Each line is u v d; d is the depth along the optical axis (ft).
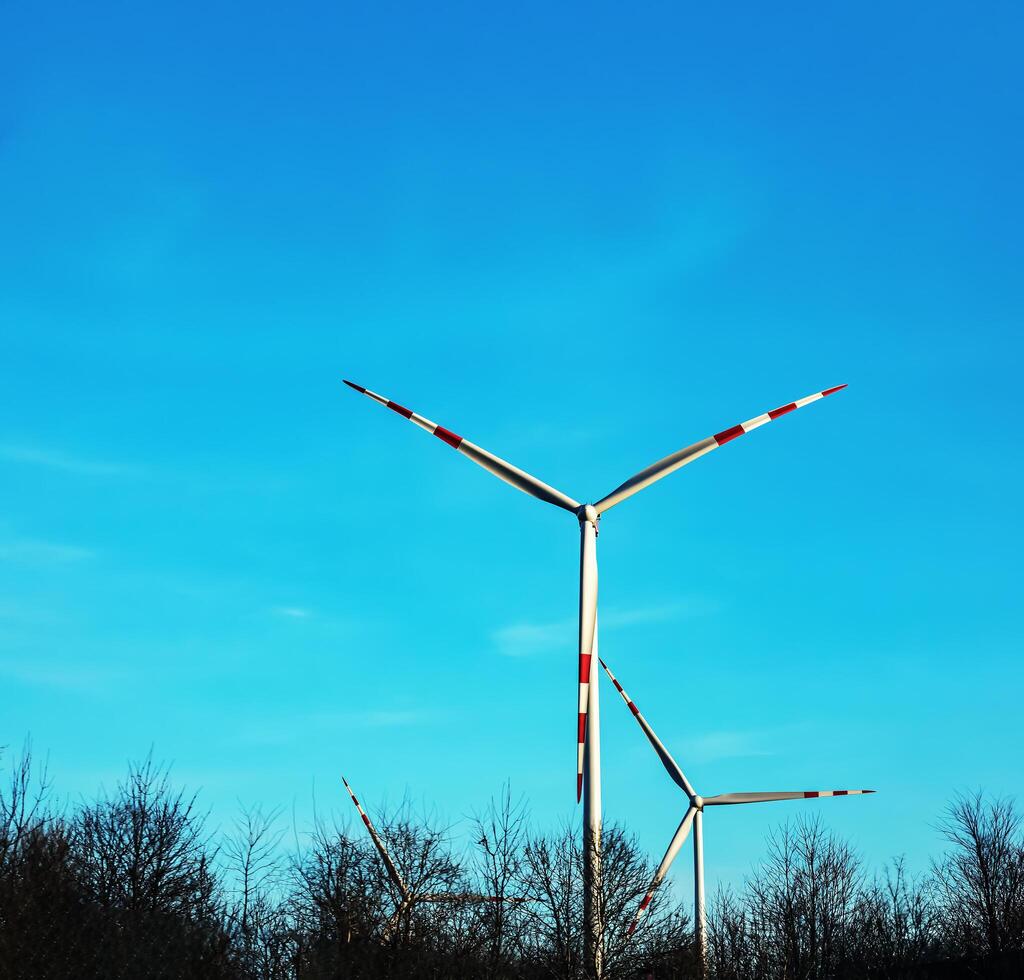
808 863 183.32
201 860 124.98
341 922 112.37
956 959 170.09
